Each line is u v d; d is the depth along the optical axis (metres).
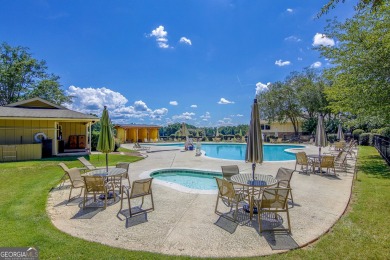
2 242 3.65
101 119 6.34
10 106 15.71
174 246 3.64
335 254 3.37
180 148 22.50
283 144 25.78
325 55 12.20
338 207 5.34
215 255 3.39
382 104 9.55
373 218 4.63
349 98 10.76
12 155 12.37
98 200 5.90
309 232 4.09
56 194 6.36
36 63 29.52
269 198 4.14
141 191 5.09
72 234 4.01
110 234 4.04
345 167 9.94
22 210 5.11
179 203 5.67
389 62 8.84
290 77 31.97
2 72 26.97
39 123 14.52
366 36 9.80
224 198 5.12
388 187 6.94
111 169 6.71
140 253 3.41
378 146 15.88
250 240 3.84
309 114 31.95
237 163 12.20
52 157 13.85
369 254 3.35
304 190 6.82
